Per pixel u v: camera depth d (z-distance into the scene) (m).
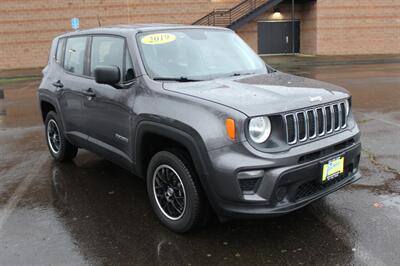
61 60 5.85
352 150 3.90
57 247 3.74
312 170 3.50
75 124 5.38
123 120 4.33
